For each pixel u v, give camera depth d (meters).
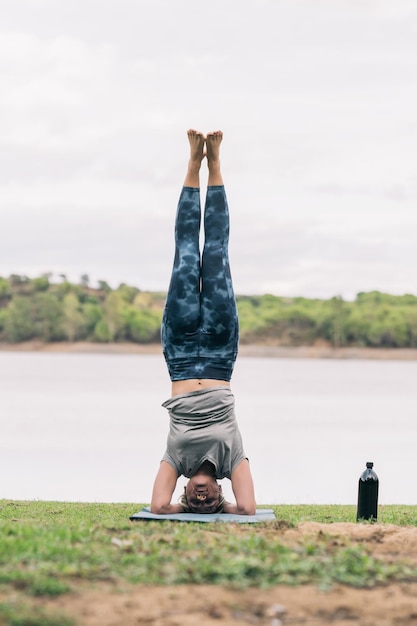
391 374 86.62
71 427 32.19
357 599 7.04
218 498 11.27
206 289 11.95
